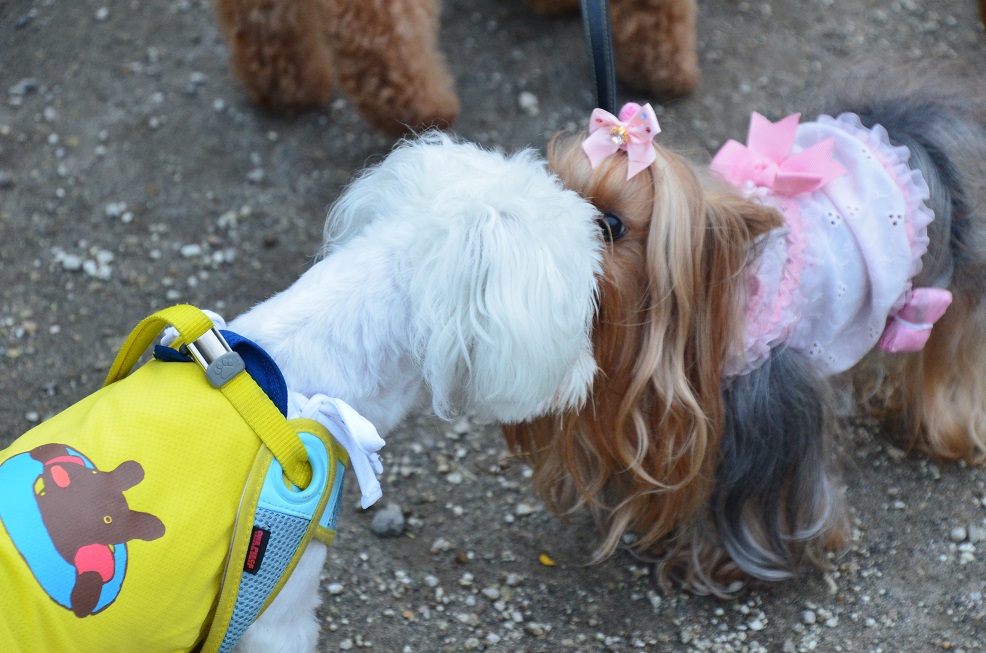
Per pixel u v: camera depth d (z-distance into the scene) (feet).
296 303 5.65
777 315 6.82
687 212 5.90
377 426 5.96
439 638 7.57
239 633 5.46
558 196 5.59
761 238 6.42
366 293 5.63
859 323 7.32
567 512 7.88
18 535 4.61
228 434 5.17
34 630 4.56
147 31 12.97
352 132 11.84
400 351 5.77
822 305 7.10
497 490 8.75
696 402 6.43
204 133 11.73
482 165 5.68
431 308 5.28
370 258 5.67
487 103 12.03
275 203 11.01
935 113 7.93
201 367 5.29
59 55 12.57
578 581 8.05
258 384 5.35
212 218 10.84
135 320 9.90
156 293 10.14
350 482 8.72
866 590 7.93
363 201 6.09
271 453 5.24
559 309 5.30
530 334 5.21
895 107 7.96
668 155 6.06
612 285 6.00
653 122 5.81
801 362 7.39
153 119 11.84
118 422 5.07
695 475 6.93
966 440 8.74
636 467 6.73
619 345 6.27
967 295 8.12
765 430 7.32
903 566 8.09
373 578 7.97
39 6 13.26
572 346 5.50
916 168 7.50
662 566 7.98
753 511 7.70
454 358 5.38
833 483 7.92
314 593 6.03
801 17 13.58
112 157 11.41
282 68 11.46
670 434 6.66
